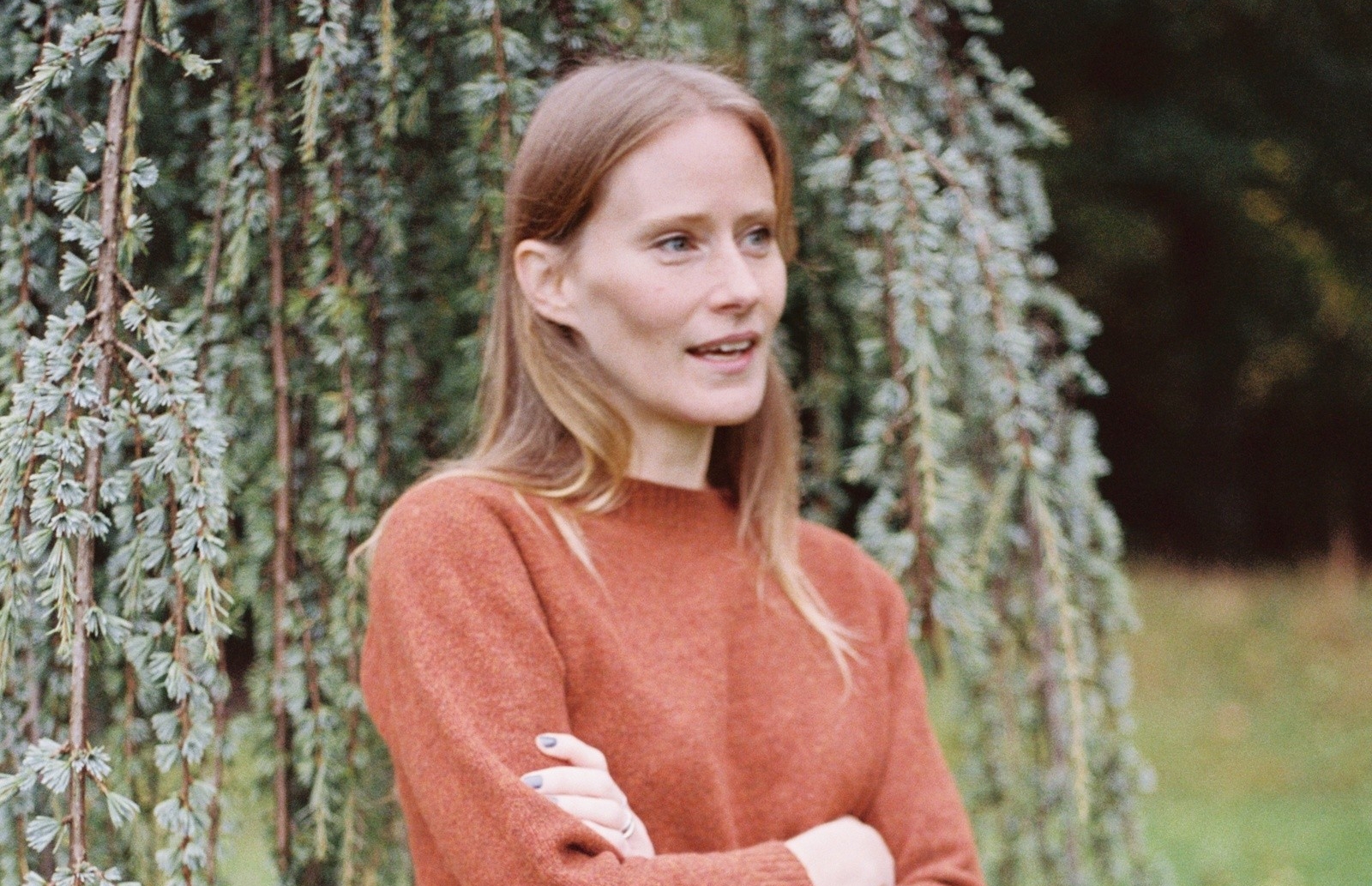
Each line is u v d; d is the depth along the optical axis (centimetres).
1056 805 174
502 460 126
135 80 118
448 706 107
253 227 133
